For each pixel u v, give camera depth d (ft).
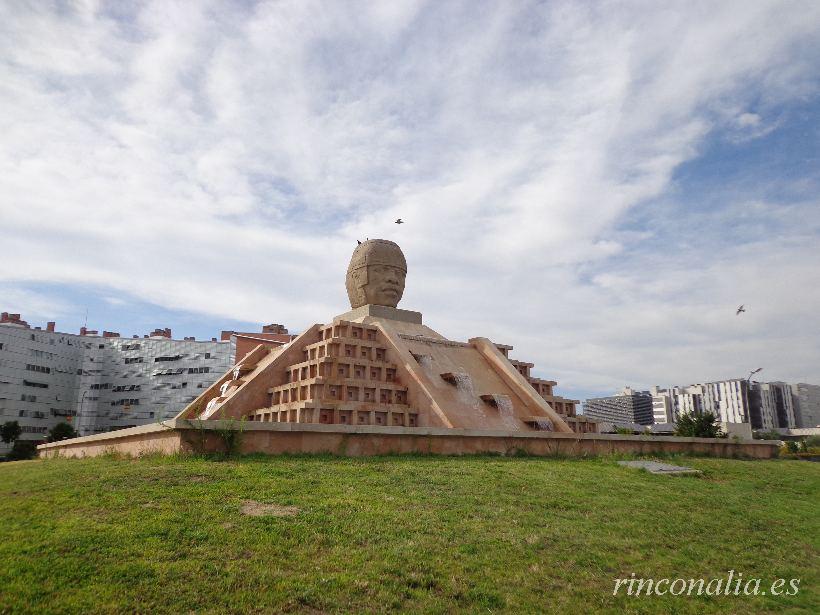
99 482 41.14
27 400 242.99
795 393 421.18
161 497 37.29
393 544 31.76
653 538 37.09
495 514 38.78
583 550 33.60
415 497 41.47
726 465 71.92
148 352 269.44
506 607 26.11
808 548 38.50
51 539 28.89
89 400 263.70
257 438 54.29
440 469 51.88
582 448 73.51
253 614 23.50
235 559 28.25
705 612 27.84
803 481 65.57
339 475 46.65
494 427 78.95
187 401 262.26
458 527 35.37
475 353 98.12
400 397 79.15
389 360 83.92
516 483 48.49
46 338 253.44
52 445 97.19
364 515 36.11
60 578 24.94
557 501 43.68
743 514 45.50
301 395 74.28
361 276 101.35
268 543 30.35
